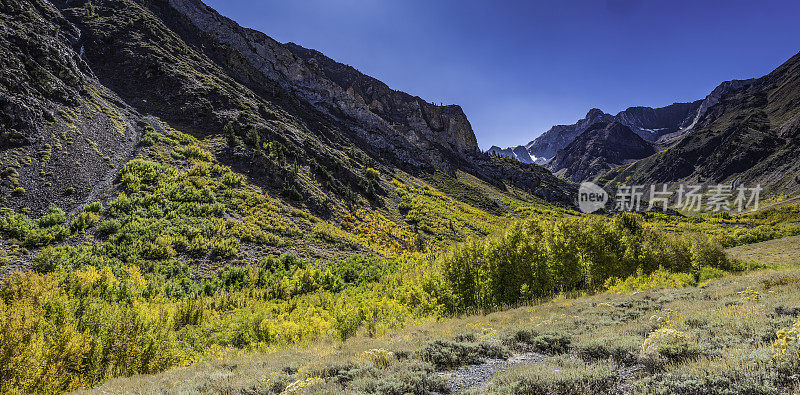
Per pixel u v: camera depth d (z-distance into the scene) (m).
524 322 13.34
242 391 7.35
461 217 75.81
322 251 37.62
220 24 120.38
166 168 41.25
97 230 27.77
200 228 31.94
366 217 56.81
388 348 10.09
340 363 8.47
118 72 67.94
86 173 35.66
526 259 23.50
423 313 20.73
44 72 45.50
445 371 8.12
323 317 19.44
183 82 68.62
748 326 8.45
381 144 121.62
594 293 22.45
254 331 16.36
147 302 18.48
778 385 5.16
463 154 180.00
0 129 33.44
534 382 6.35
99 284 18.89
